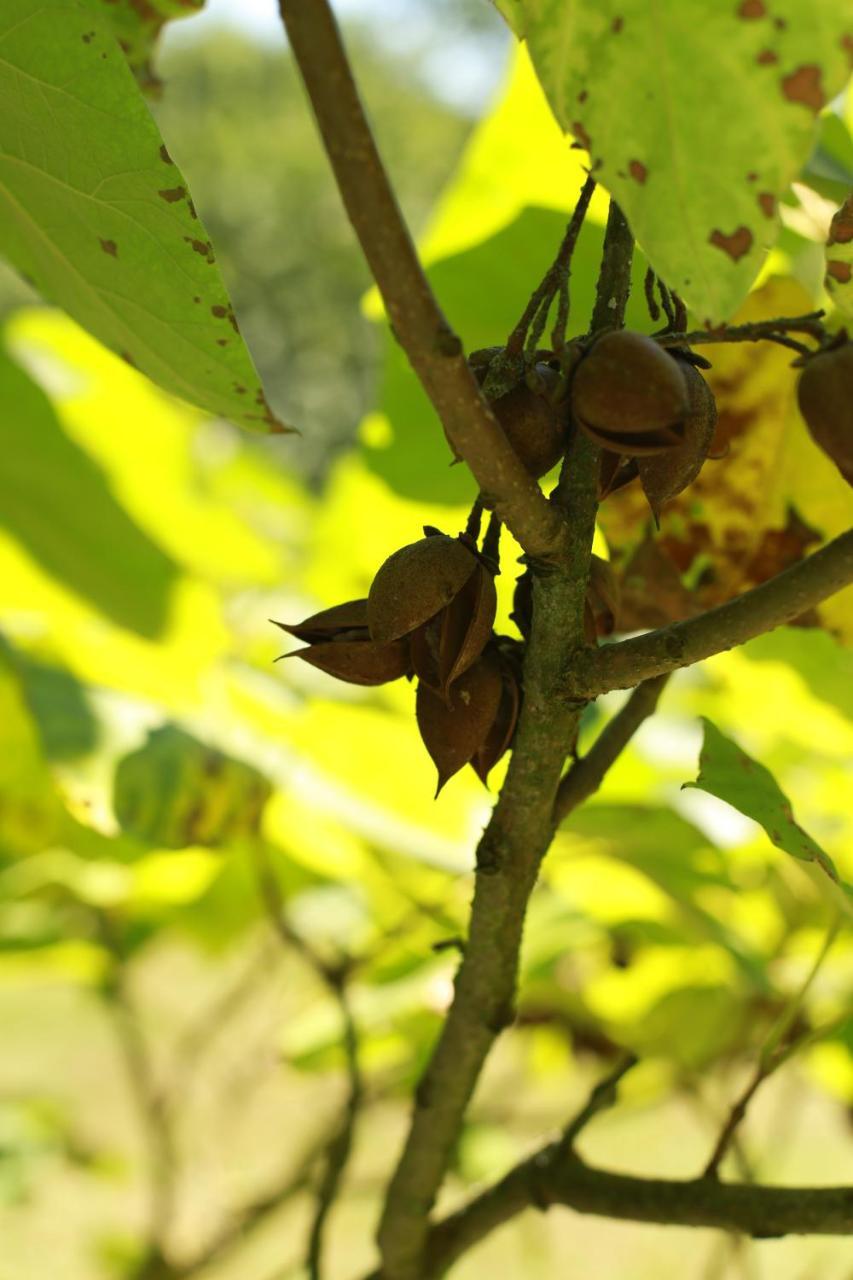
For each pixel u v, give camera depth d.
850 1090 1.25
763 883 1.25
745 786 0.79
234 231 9.95
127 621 1.29
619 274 0.74
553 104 0.70
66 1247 1.69
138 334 0.80
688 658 0.72
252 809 1.05
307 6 0.66
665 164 0.70
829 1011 1.21
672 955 1.29
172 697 1.27
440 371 0.69
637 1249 1.78
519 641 0.77
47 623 1.40
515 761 0.76
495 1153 1.34
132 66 0.96
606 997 1.31
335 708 1.14
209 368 0.79
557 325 0.72
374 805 1.14
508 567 1.04
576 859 1.19
